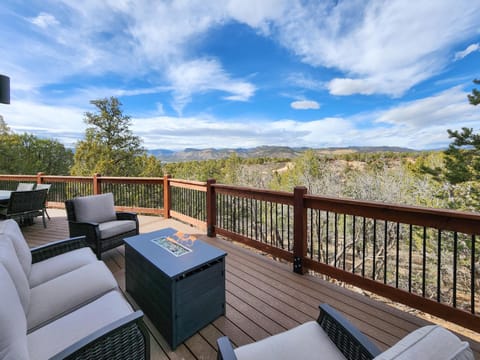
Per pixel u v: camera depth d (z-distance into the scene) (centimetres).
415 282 749
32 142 2247
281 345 108
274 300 220
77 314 131
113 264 302
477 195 709
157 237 236
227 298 223
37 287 158
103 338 103
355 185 1009
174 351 163
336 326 109
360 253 855
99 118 1664
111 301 143
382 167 1040
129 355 114
